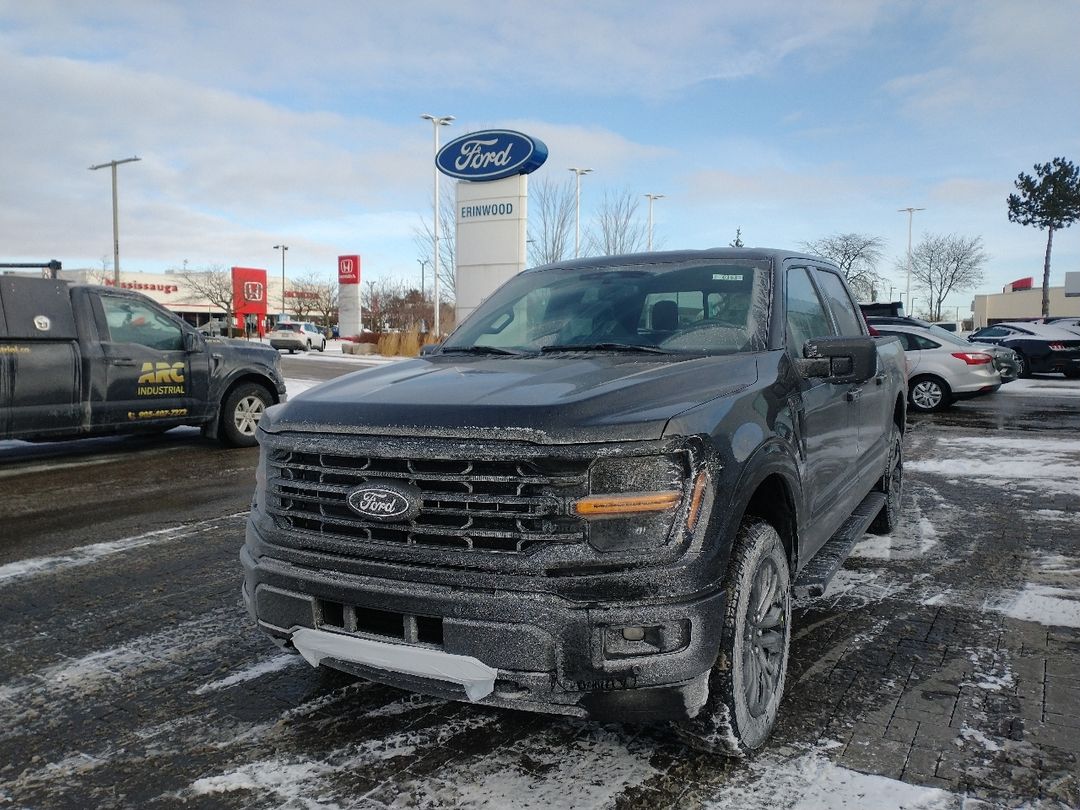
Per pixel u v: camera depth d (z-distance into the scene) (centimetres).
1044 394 1694
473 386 285
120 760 295
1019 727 309
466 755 293
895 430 583
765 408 303
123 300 910
